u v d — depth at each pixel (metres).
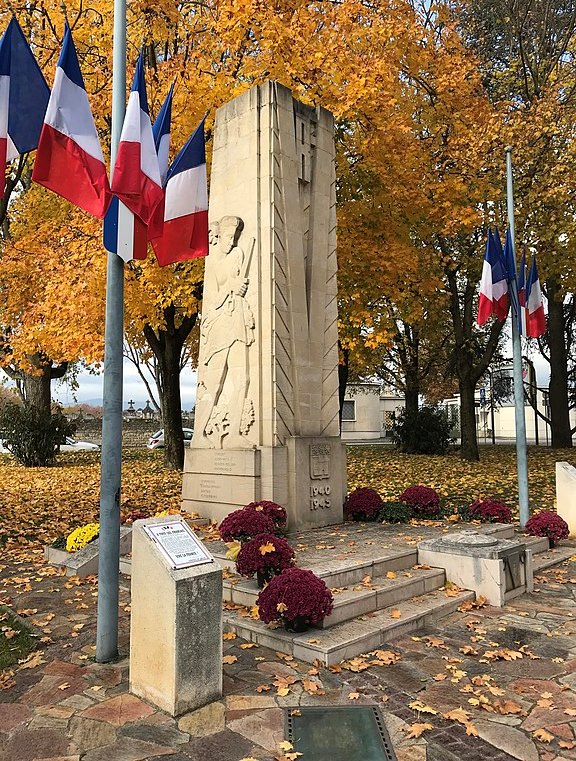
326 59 12.33
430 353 33.12
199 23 13.30
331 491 9.93
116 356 5.67
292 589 5.62
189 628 4.49
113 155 5.90
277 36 11.82
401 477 17.73
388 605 6.70
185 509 10.38
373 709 4.56
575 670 5.33
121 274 5.75
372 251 14.34
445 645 5.88
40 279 13.94
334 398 10.38
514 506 13.23
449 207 15.35
